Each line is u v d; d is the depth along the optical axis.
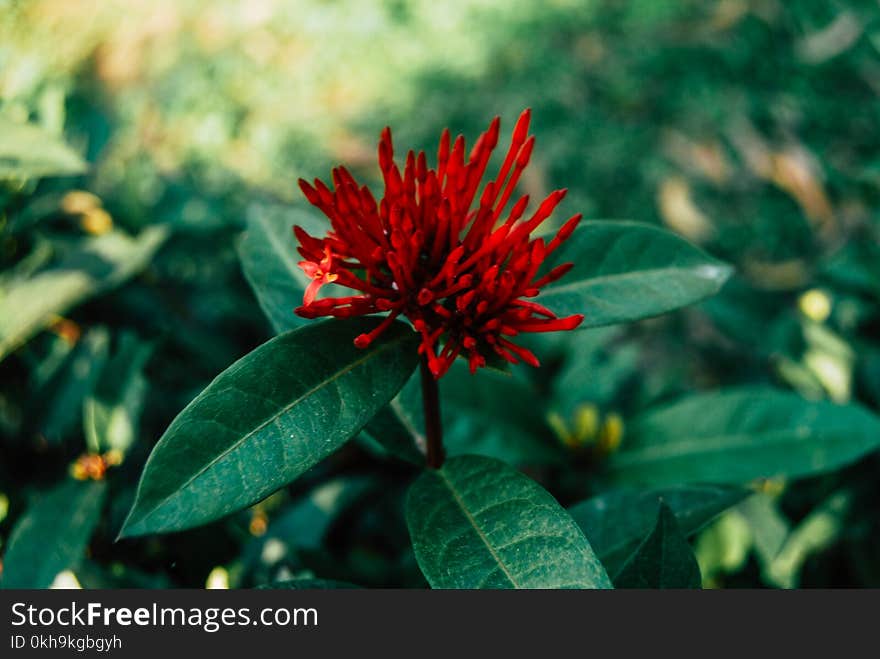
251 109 1.08
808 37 0.98
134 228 0.43
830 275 0.48
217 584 0.34
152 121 1.01
